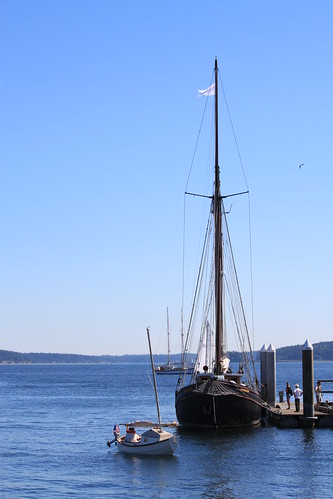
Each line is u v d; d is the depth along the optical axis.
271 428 73.62
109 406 116.06
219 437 68.06
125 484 49.84
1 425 87.06
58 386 199.62
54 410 109.19
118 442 63.00
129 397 141.62
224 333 82.44
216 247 78.25
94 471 54.41
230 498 45.75
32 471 54.91
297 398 76.81
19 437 74.81
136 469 54.69
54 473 53.97
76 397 143.75
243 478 51.16
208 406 69.81
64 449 65.69
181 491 47.69
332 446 63.31
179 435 69.19
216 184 79.81
